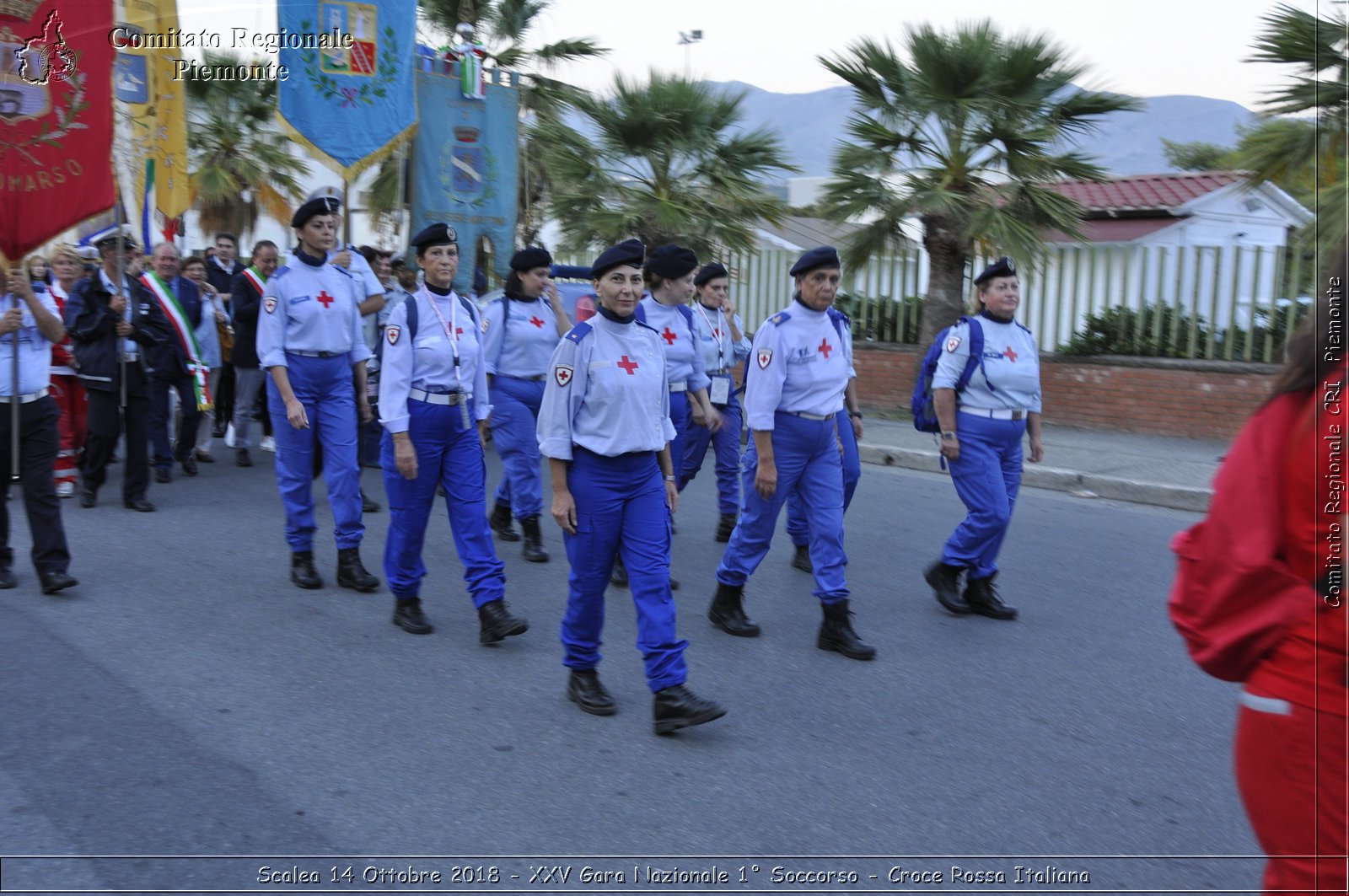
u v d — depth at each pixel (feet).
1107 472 34.71
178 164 34.71
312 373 21.35
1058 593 22.59
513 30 52.75
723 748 14.51
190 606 20.44
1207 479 33.53
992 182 44.70
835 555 18.54
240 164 65.36
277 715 15.37
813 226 69.92
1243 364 41.11
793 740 14.84
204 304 36.11
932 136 45.16
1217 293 42.57
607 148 49.03
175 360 32.68
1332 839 7.17
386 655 18.03
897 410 49.96
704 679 17.25
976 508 20.27
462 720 15.33
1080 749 14.65
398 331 18.30
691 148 47.73
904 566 24.63
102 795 12.84
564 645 15.67
